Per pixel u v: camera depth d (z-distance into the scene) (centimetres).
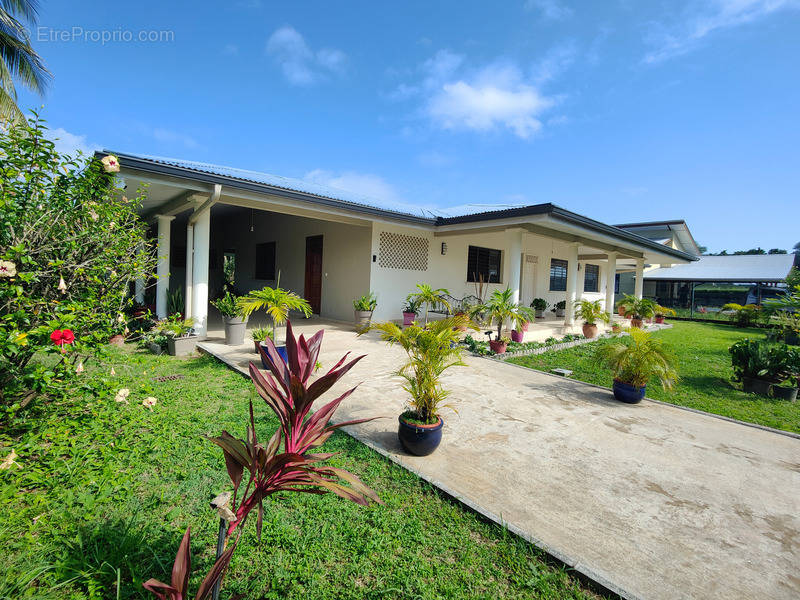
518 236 870
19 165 279
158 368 534
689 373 711
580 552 212
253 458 135
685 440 383
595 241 1195
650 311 1298
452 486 273
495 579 191
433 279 1170
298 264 1255
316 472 144
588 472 305
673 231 2280
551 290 1694
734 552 219
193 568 180
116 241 352
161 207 850
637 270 1576
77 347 288
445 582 186
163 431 320
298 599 170
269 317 1180
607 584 186
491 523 233
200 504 229
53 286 311
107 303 345
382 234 1034
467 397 488
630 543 222
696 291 2233
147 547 191
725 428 426
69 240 307
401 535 217
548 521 239
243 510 135
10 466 235
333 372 143
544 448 346
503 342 766
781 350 580
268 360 155
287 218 1302
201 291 736
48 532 196
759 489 293
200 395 421
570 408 464
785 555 218
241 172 898
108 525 203
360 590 178
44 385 273
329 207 784
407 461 306
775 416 486
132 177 561
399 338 324
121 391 297
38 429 303
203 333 740
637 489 283
